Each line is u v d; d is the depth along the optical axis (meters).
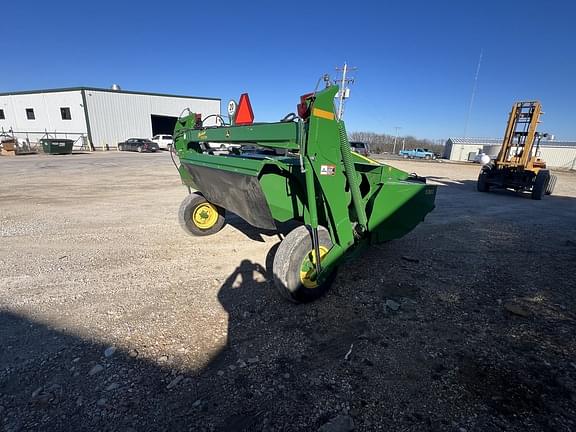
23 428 1.81
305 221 3.39
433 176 18.28
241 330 2.75
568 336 2.80
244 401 2.03
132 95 35.09
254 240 5.05
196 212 5.12
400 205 3.96
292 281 3.00
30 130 35.97
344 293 3.46
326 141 2.86
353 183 3.22
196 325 2.80
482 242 5.46
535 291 3.65
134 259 4.24
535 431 1.86
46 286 3.46
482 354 2.54
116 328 2.73
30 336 2.61
